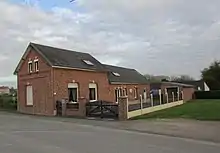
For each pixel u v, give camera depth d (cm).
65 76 2831
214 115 1981
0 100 3647
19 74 3112
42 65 2811
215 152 891
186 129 1450
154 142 1077
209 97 5016
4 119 2142
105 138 1175
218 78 6744
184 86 4559
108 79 3547
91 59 3528
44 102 2770
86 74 3122
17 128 1546
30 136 1228
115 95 3675
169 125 1606
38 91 2850
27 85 3002
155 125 1623
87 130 1466
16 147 952
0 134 1302
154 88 4872
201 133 1323
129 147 958
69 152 859
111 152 866
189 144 1043
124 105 2048
